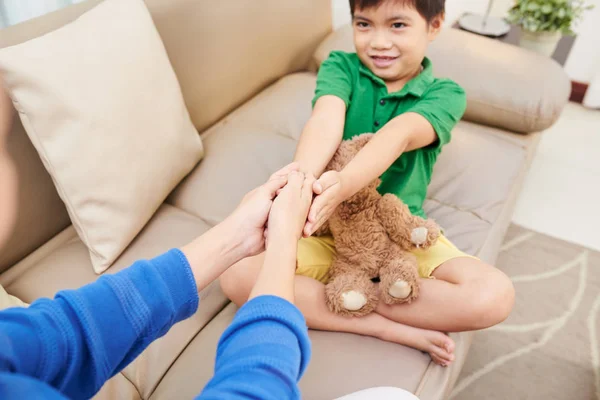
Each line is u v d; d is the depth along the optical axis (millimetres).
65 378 423
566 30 1616
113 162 853
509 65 1309
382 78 1005
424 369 769
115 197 866
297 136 1255
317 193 700
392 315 808
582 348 1139
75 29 842
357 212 846
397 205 824
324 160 854
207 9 1175
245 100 1446
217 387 354
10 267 929
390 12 887
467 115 1348
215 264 601
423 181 1002
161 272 521
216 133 1265
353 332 810
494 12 2092
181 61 1146
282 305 418
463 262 833
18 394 274
